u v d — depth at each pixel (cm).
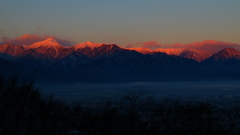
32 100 3173
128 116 3906
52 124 3344
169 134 3803
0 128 2812
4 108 2866
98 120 3831
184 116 3778
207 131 3569
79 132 3775
